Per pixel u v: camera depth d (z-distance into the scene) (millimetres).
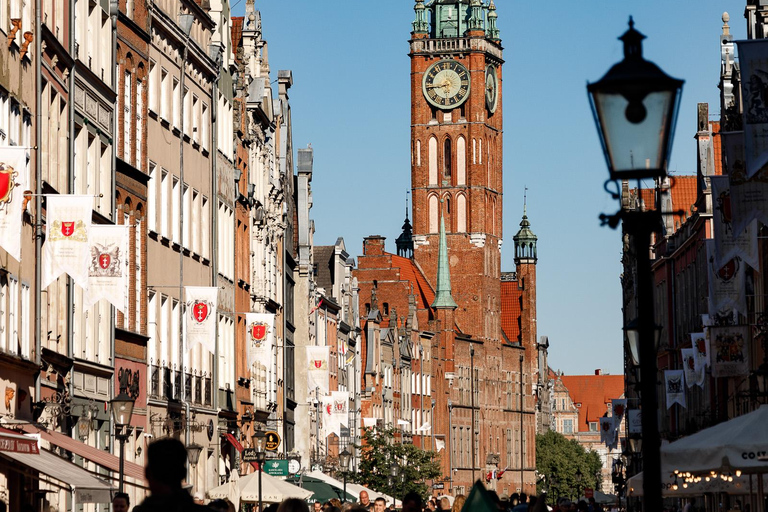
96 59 55750
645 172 17203
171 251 68062
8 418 40594
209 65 77125
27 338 44781
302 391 120375
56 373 48750
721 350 69688
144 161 63094
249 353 75312
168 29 67375
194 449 60719
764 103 36438
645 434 18094
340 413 110938
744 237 57125
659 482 18000
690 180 140250
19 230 33156
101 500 39500
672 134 17250
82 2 53812
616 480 141125
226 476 80562
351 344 158250
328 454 134125
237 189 85375
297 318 122250
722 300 70312
